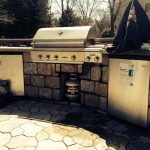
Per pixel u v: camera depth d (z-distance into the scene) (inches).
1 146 129.8
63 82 203.9
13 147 128.6
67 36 176.9
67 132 146.7
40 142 133.9
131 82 148.8
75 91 197.3
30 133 145.3
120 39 152.6
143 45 151.2
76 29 180.1
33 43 188.5
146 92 141.3
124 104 157.2
